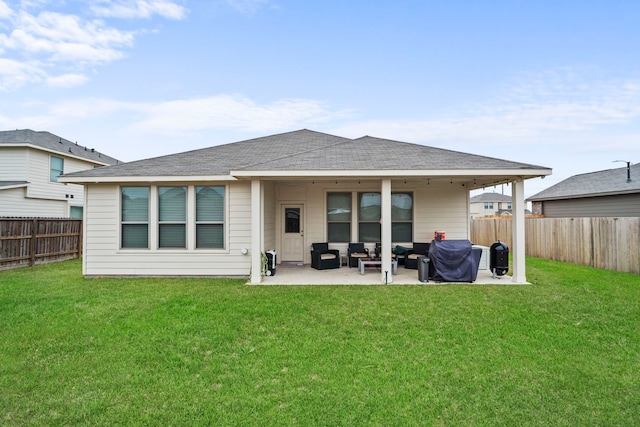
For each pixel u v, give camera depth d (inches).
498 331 197.9
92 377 147.8
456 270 331.0
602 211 668.7
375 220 444.1
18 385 141.1
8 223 431.2
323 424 116.3
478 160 342.3
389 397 131.9
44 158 693.9
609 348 175.0
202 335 193.6
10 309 242.5
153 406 127.0
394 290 298.7
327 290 299.0
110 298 273.0
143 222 370.3
